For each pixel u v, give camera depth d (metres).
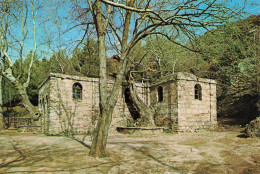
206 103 16.94
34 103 32.62
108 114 7.64
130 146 10.01
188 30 7.70
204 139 11.59
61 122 15.49
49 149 9.26
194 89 16.52
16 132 18.00
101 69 7.73
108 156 7.67
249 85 18.03
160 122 16.94
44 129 17.41
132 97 17.39
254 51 14.04
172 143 10.98
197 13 6.93
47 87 16.69
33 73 31.23
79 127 16.19
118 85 7.78
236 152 8.48
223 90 23.23
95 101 17.08
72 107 16.14
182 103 15.59
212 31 7.11
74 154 8.09
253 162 7.16
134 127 15.71
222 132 14.67
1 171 5.93
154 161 7.48
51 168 6.30
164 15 9.11
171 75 16.36
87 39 10.34
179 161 7.48
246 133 11.09
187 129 15.53
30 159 7.41
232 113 21.11
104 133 7.65
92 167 6.46
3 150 9.12
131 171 6.28
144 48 18.34
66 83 16.11
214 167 6.75
